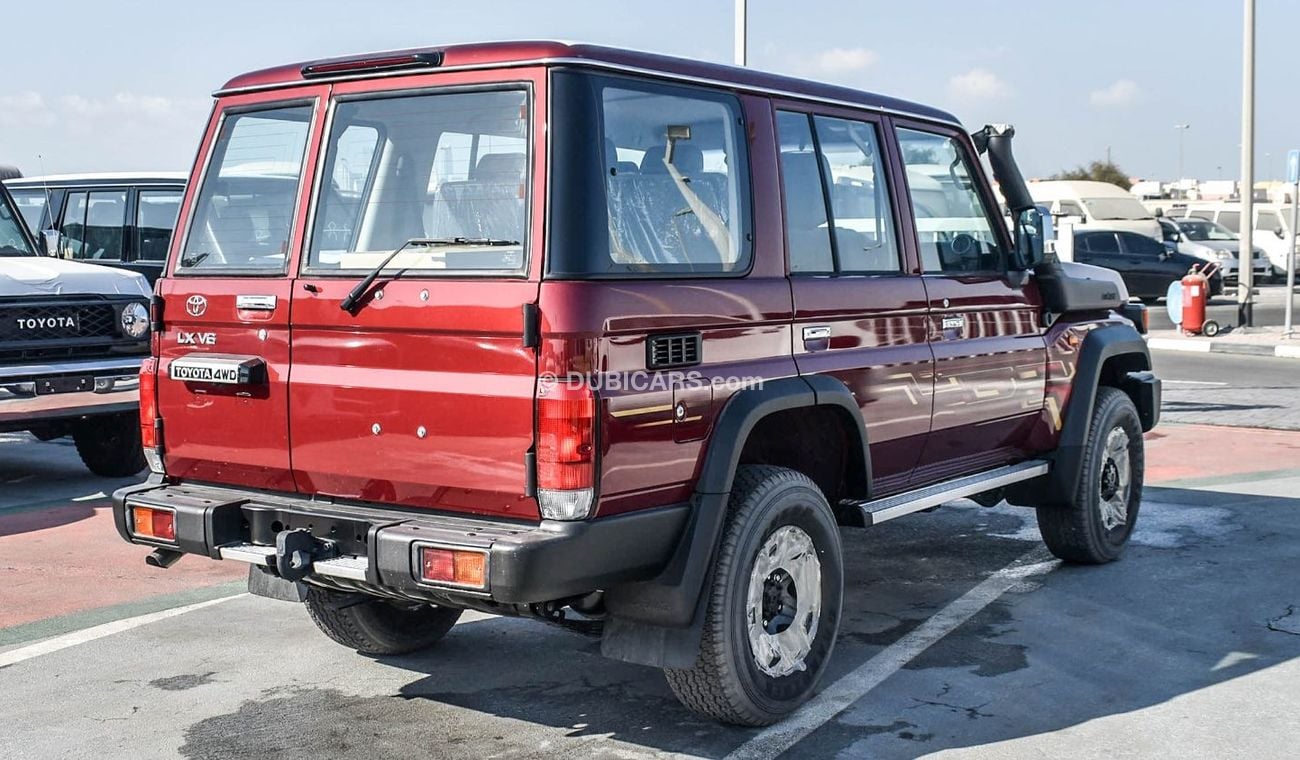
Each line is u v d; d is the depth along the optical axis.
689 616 4.36
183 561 7.42
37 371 8.88
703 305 4.42
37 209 14.14
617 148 4.25
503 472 4.08
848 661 5.50
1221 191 73.31
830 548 4.94
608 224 4.15
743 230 4.72
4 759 4.54
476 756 4.52
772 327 4.75
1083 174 71.75
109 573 7.14
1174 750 4.51
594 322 4.02
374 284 4.32
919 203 5.74
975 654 5.58
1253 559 7.17
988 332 6.08
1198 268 27.98
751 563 4.54
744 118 4.79
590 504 4.02
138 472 10.27
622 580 4.24
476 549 3.95
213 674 5.43
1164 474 9.76
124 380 9.38
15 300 8.88
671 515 4.31
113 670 5.50
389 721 4.87
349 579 4.27
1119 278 7.19
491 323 4.07
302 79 4.71
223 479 4.85
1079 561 7.06
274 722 4.87
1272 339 20.52
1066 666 5.41
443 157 4.33
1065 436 6.68
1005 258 6.38
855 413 5.05
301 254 4.59
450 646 5.82
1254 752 4.49
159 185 13.26
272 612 6.38
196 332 4.84
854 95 5.44
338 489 4.52
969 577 6.92
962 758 4.45
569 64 4.15
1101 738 4.62
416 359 4.25
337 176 4.58
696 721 4.85
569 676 5.40
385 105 4.49
